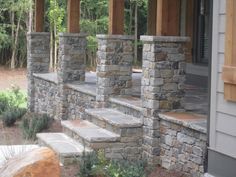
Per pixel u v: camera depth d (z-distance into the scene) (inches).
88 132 327.3
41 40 542.0
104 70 368.2
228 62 213.9
